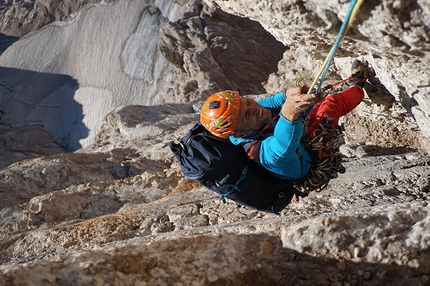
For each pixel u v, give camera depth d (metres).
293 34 3.91
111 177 10.05
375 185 5.52
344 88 4.12
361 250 2.93
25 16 39.00
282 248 3.12
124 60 31.94
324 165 3.48
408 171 5.60
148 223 6.28
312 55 4.39
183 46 24.75
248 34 25.78
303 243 3.05
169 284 2.92
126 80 31.22
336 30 2.98
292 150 3.19
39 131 31.94
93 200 8.32
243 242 3.18
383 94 5.54
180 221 6.13
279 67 18.72
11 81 36.28
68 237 6.57
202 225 5.89
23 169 9.80
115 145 13.92
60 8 37.59
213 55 24.53
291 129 3.08
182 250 3.06
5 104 35.16
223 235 3.19
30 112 34.06
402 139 7.31
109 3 34.91
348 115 8.21
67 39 36.19
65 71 35.03
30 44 37.72
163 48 25.06
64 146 31.81
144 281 2.88
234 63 24.53
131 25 32.69
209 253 3.09
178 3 31.02
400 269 2.84
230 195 3.54
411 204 3.55
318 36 3.66
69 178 9.78
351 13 2.45
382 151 7.38
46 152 29.27
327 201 5.44
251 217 5.71
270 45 25.95
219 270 3.04
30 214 8.09
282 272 3.08
